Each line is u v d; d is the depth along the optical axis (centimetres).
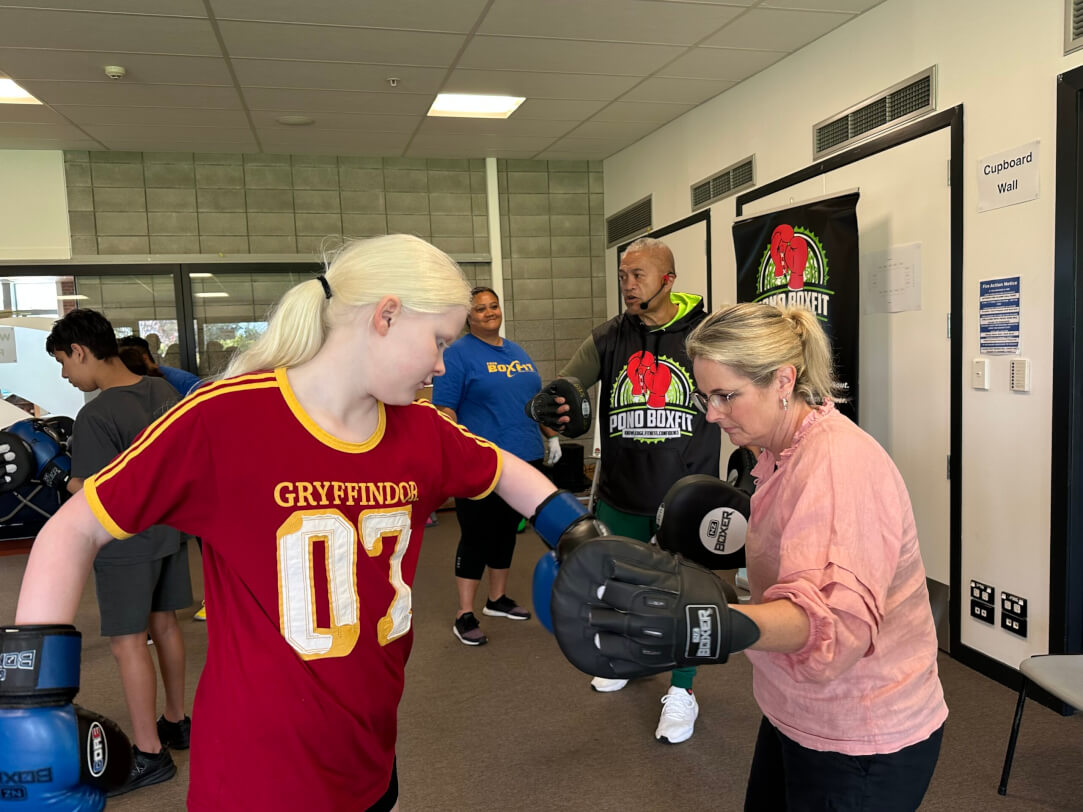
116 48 365
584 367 261
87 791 96
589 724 256
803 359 115
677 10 341
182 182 579
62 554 92
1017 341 265
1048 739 236
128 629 217
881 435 338
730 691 275
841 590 92
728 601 86
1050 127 251
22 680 91
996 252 273
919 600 112
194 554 515
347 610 101
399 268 97
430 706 272
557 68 415
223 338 596
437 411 118
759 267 379
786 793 119
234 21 339
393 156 616
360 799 107
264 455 96
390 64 402
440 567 446
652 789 216
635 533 250
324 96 449
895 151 324
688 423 241
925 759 111
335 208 610
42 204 557
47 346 218
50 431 334
